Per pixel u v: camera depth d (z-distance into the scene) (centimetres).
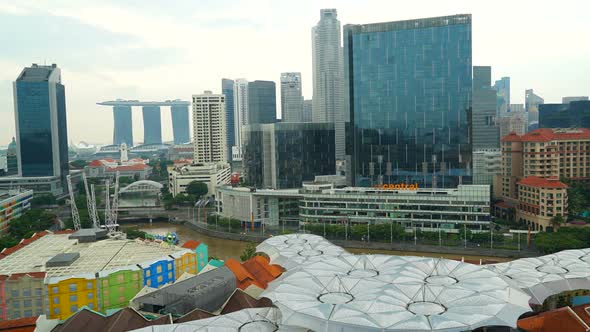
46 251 19862
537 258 16512
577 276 14462
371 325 10044
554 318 12500
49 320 13675
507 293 11744
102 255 19000
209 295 14612
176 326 11312
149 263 17400
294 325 10712
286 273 14188
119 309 14600
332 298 11875
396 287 12256
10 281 15600
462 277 13112
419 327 9938
